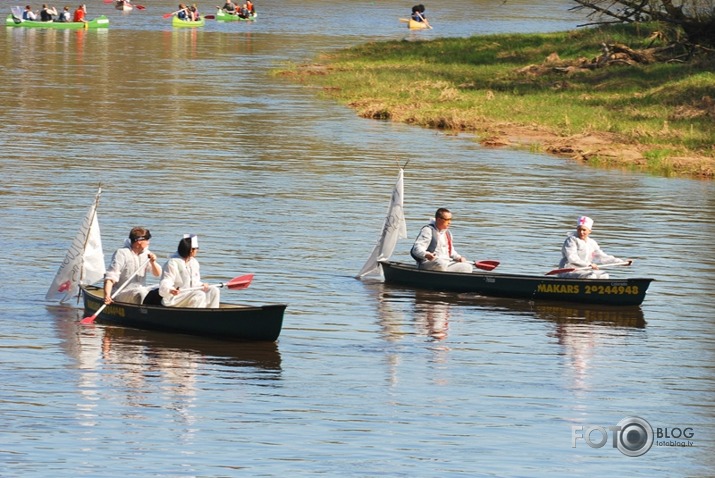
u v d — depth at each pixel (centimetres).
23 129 7612
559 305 3962
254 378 3106
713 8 11062
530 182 6306
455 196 5806
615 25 13788
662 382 3184
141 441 2652
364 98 9944
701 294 4122
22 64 12069
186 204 5362
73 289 3756
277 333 3394
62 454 2559
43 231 4712
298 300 3897
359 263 4431
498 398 3020
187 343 3391
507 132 8181
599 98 9562
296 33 18388
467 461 2602
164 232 4766
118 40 15988
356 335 3531
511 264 4450
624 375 3234
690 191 6194
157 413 2828
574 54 12638
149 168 6300
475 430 2794
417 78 11381
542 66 11581
